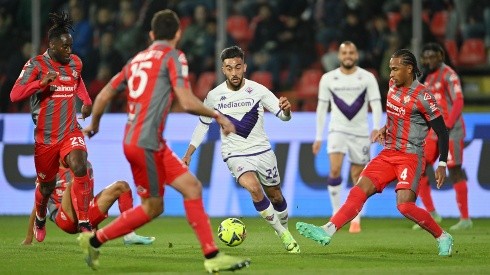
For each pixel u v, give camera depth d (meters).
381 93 56.75
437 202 48.28
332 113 41.12
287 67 61.66
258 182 30.58
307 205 49.28
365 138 40.81
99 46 61.72
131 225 24.52
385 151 30.16
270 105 31.12
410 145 29.66
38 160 32.19
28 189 51.56
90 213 29.97
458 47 61.62
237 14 66.31
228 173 50.03
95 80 61.38
